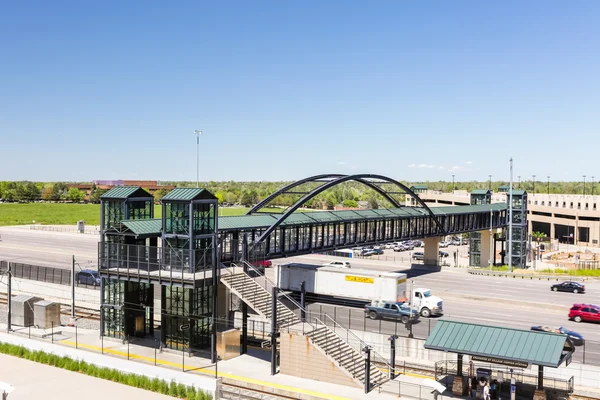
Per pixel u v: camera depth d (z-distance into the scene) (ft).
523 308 198.39
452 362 131.44
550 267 323.98
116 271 139.74
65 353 138.10
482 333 110.63
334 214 217.77
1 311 191.52
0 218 582.35
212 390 112.37
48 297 204.85
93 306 191.72
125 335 148.66
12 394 114.11
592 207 516.73
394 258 334.24
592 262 336.29
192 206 130.21
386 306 175.32
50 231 434.30
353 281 194.59
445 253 377.91
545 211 504.43
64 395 114.01
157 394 115.34
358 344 146.20
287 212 180.75
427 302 184.24
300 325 130.72
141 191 151.94
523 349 104.58
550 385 118.73
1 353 143.33
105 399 111.96
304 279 204.54
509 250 303.68
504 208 325.62
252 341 149.89
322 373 120.98
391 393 113.80
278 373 126.21
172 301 138.41
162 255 134.72
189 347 136.46
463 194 593.83
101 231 145.18
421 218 264.31
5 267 235.20
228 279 137.18
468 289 233.96
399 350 140.97
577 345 146.30
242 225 168.14
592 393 113.50
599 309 175.94
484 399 107.65
